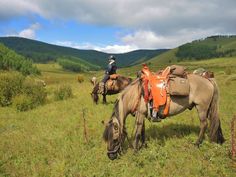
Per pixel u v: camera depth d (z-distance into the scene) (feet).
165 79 13.17
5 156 13.70
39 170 12.01
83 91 38.83
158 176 10.98
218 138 13.64
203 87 13.57
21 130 18.53
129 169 11.60
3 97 29.89
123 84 26.04
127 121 18.57
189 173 10.98
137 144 13.15
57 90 34.06
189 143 13.99
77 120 20.13
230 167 11.33
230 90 33.99
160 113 13.32
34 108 27.84
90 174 11.44
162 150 13.16
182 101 13.53
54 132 17.28
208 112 13.88
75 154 13.48
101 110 23.27
